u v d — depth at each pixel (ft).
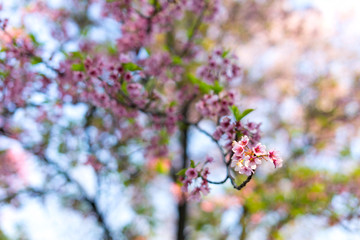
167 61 19.99
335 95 36.04
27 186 24.08
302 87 37.04
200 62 25.77
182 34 28.17
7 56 15.85
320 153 31.24
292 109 36.06
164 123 18.53
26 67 17.16
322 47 38.68
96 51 23.16
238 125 11.36
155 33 20.59
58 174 23.16
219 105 14.12
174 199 27.81
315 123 34.37
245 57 36.09
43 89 18.16
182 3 19.48
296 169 26.22
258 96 36.52
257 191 25.22
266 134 32.96
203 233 30.19
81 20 25.44
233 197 25.13
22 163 24.11
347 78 37.50
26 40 16.29
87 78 15.21
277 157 8.83
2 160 23.79
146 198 28.76
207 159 11.18
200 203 26.30
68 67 16.87
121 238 25.68
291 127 34.06
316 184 24.68
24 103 18.66
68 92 18.57
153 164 24.53
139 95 15.94
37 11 23.16
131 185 26.22
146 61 19.84
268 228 25.88
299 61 38.63
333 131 34.01
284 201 24.64
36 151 22.45
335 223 23.48
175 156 29.17
